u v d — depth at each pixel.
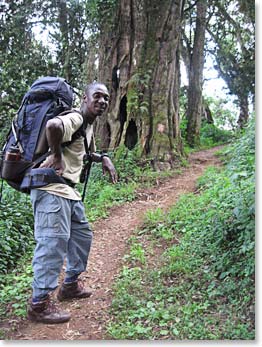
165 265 5.24
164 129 11.09
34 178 3.99
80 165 4.29
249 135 9.42
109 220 7.56
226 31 23.34
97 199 8.68
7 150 4.11
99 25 12.34
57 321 4.08
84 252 4.52
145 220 7.10
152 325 3.91
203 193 7.91
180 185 9.40
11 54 13.99
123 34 11.67
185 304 4.25
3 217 6.69
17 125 4.09
